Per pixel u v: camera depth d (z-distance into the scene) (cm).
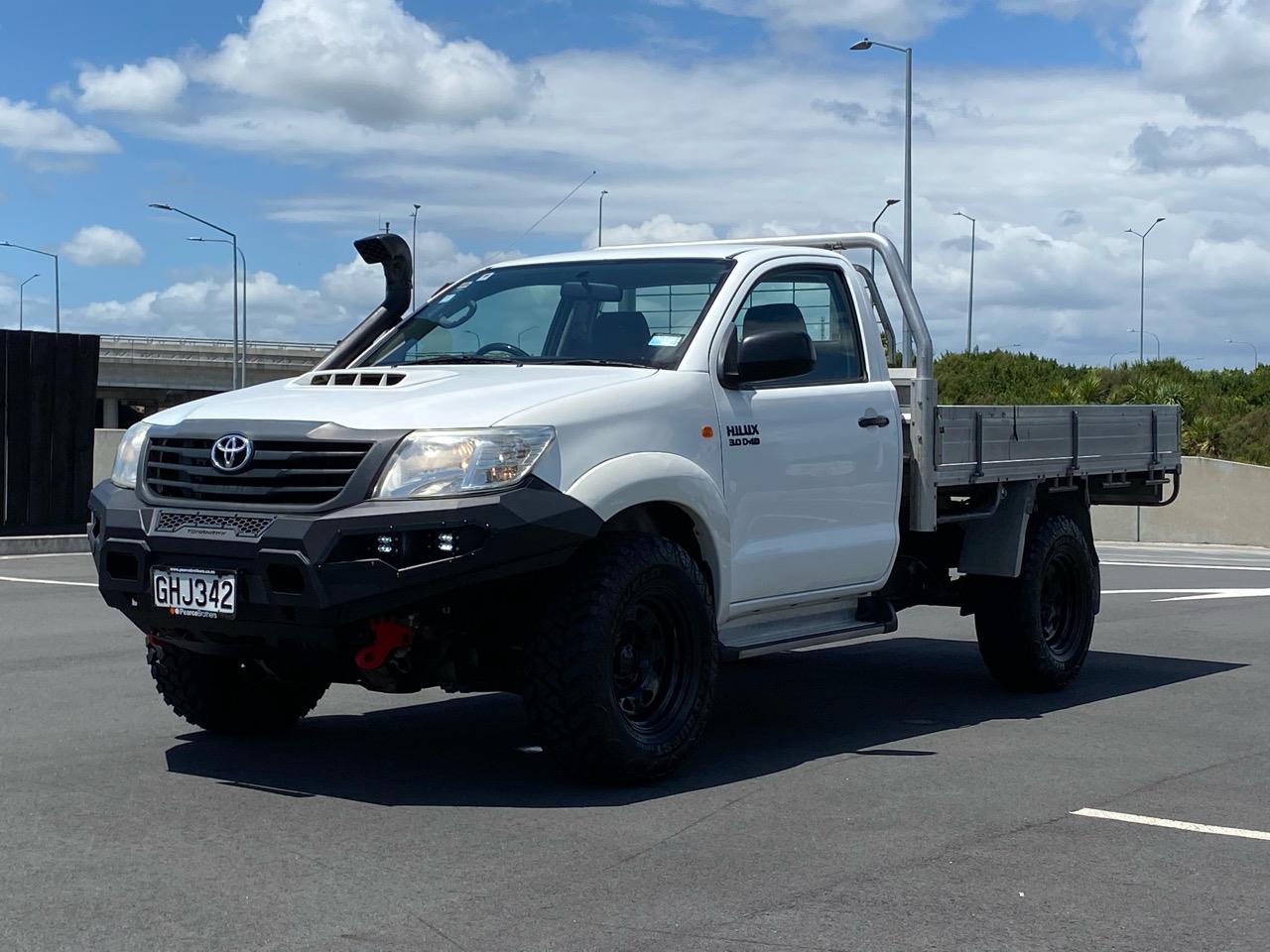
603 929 410
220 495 559
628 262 706
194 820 525
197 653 618
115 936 400
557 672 556
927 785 598
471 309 717
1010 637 827
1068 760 654
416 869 466
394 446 540
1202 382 4741
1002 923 421
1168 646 1074
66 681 835
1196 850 503
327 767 619
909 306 785
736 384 648
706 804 559
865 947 399
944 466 764
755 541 655
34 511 1931
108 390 8638
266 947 392
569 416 567
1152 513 2717
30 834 504
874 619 741
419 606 549
